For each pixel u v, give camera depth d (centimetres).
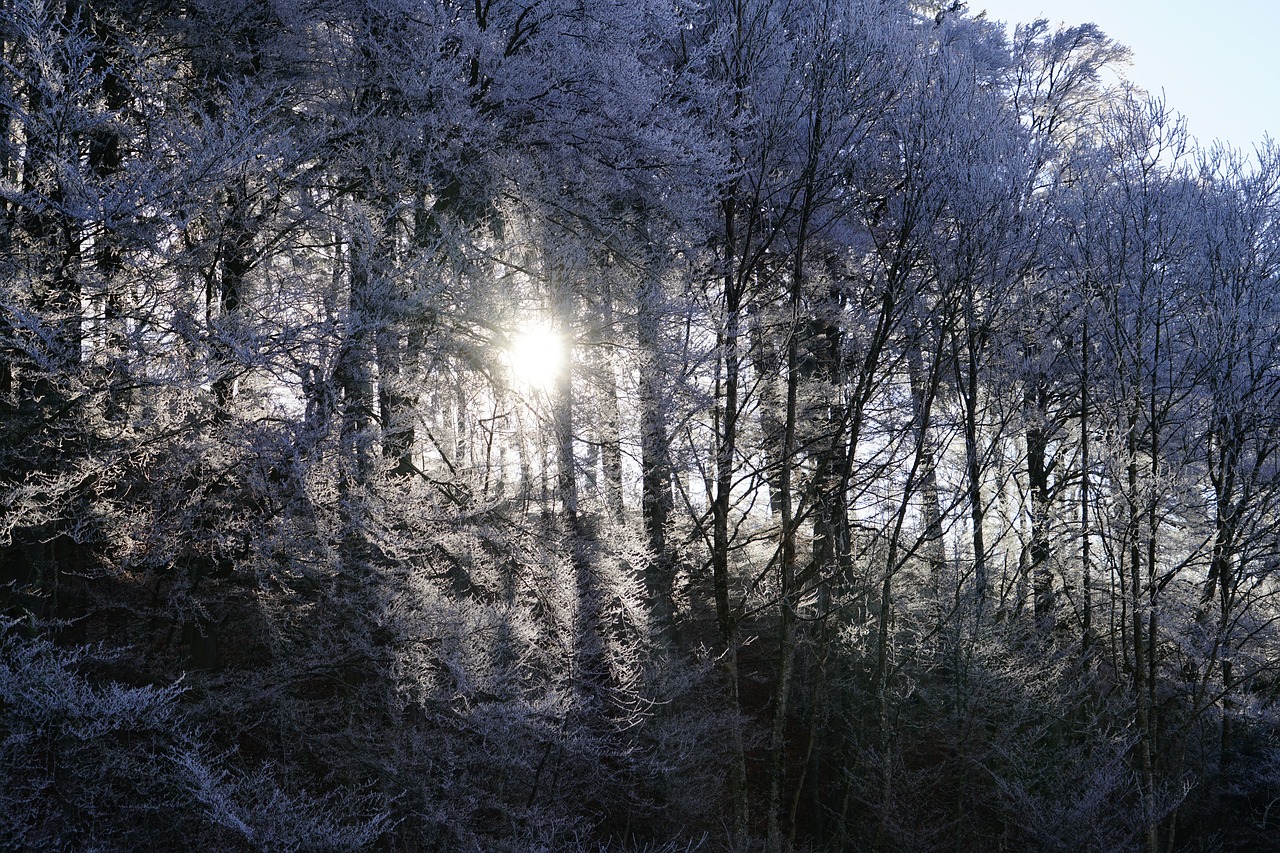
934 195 1322
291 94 1038
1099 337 1359
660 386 1181
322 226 916
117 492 802
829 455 1409
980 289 1355
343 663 944
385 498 892
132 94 891
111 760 682
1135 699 1210
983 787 1292
